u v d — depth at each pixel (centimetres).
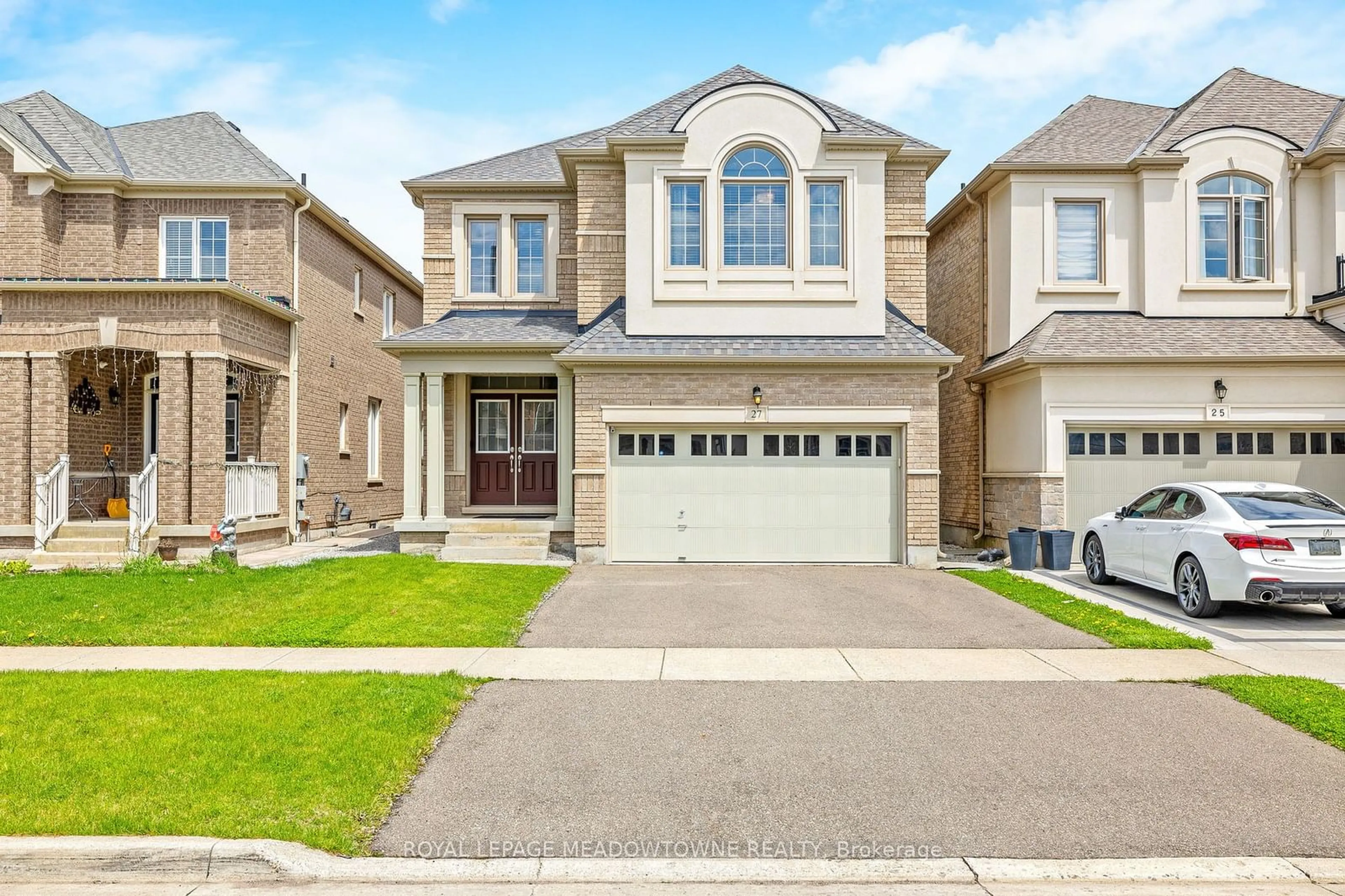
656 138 1478
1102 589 1214
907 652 859
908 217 1596
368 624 953
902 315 1556
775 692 721
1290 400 1427
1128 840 466
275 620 973
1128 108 1773
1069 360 1417
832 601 1110
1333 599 938
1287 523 958
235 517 1513
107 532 1448
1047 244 1578
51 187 1623
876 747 593
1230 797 514
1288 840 465
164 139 1831
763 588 1203
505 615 1003
